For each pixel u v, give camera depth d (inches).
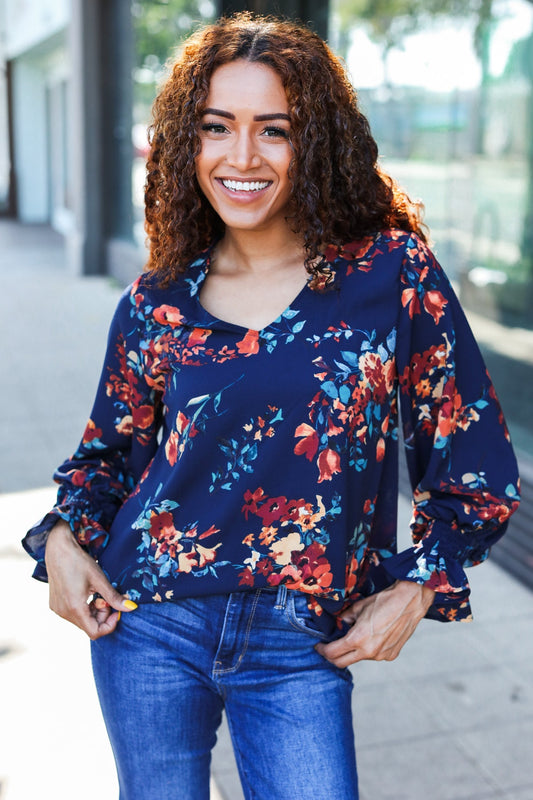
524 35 153.9
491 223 166.7
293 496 57.9
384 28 195.6
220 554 59.4
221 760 104.3
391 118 196.7
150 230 66.6
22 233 669.3
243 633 60.0
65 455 204.2
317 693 59.7
